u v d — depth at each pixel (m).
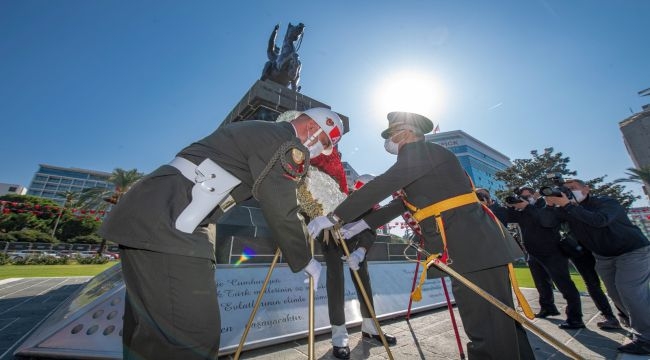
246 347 2.04
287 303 2.48
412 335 2.52
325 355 2.09
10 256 16.92
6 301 3.60
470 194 1.39
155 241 0.88
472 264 1.23
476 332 1.21
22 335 2.16
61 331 1.74
